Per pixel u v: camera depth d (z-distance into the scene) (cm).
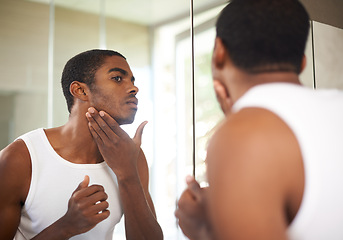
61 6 115
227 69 39
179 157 95
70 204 74
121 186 85
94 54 88
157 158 93
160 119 95
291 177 31
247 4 38
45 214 82
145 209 87
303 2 104
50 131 88
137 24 103
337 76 111
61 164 84
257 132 32
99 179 87
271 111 34
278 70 37
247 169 30
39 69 120
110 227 87
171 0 101
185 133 96
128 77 90
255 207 29
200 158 96
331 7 112
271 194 30
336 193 32
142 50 101
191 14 100
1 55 122
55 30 117
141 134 90
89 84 86
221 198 31
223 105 42
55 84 117
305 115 33
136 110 91
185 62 99
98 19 108
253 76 38
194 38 100
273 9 38
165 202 93
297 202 32
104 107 87
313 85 106
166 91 98
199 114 97
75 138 86
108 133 84
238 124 33
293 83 37
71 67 88
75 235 78
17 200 81
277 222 30
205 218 37
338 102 35
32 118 121
